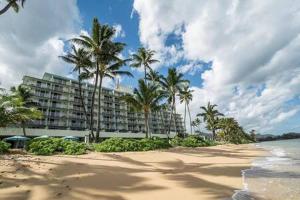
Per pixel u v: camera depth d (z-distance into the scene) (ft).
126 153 68.33
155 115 369.91
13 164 37.93
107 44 110.11
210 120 259.19
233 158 70.90
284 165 55.67
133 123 335.06
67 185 28.68
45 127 242.78
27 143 67.31
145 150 81.35
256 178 38.17
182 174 39.88
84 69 123.34
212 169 46.85
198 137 152.66
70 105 270.87
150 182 32.71
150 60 161.99
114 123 311.27
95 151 72.43
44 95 254.06
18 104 67.15
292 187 31.81
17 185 26.96
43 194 24.86
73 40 108.99
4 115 64.49
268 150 126.41
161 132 369.50
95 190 27.50
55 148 62.54
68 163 43.60
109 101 317.22
